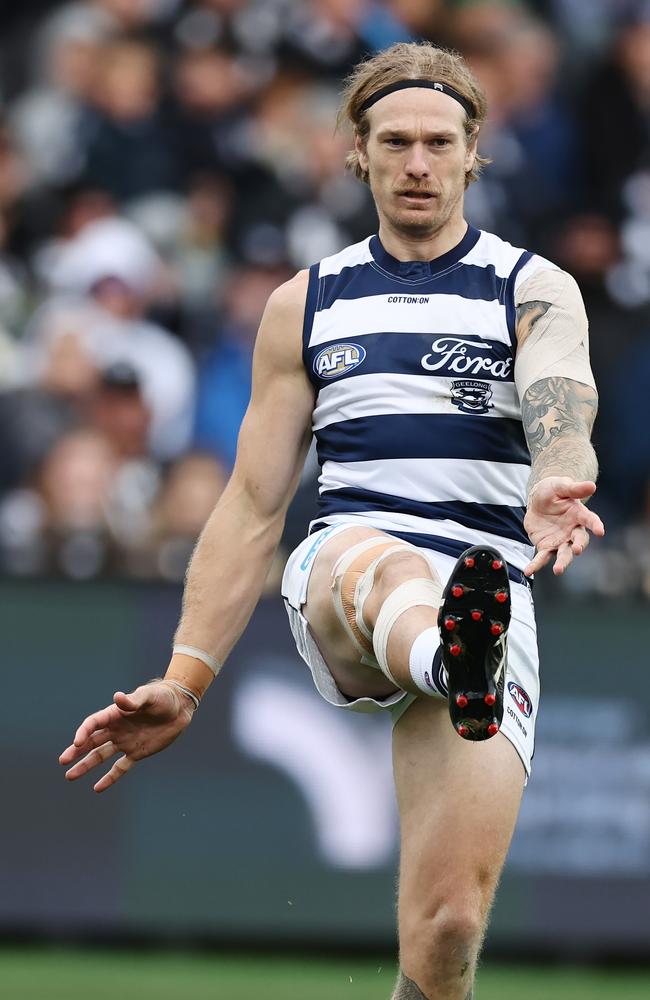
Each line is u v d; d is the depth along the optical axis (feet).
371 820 78.89
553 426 38.91
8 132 106.11
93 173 104.58
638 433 94.12
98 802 78.89
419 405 41.47
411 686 37.86
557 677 79.00
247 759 79.20
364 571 39.81
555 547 35.19
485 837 39.65
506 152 103.81
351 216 101.71
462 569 33.94
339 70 107.55
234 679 79.66
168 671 43.37
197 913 78.43
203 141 104.99
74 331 96.68
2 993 69.00
